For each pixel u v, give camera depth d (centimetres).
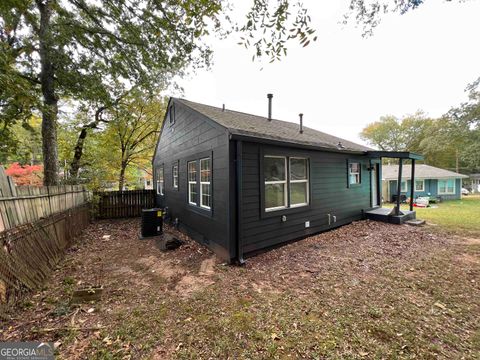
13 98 418
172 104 811
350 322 230
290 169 539
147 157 1387
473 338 206
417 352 189
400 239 550
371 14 306
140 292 305
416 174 1711
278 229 497
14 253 276
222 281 338
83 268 396
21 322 231
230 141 416
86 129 1026
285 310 255
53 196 443
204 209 526
